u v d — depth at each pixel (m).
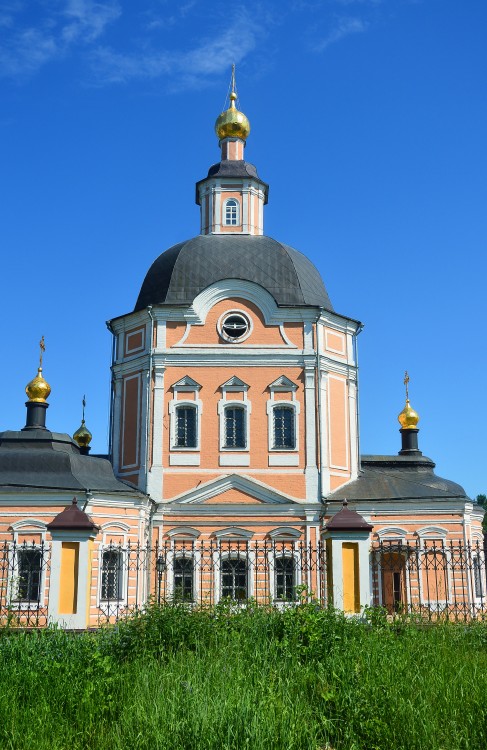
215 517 37.16
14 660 14.38
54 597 18.86
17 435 36.88
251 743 10.58
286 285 40.22
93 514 33.53
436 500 36.62
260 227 45.47
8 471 34.72
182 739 10.78
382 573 36.09
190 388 38.72
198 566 36.59
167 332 39.47
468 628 17.38
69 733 11.44
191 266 40.75
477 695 12.16
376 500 36.94
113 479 36.91
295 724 11.10
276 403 38.72
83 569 19.06
